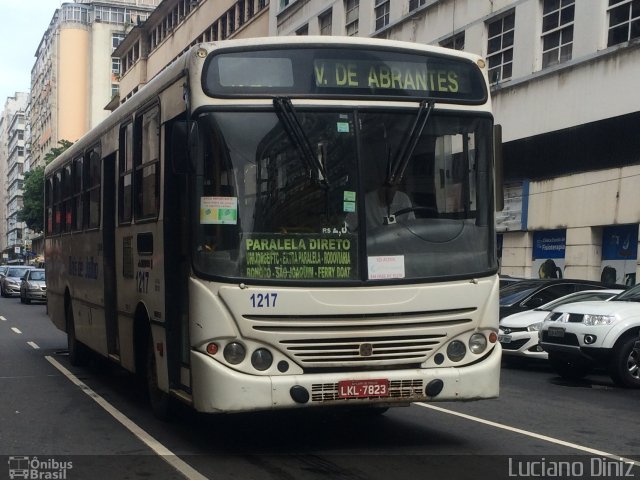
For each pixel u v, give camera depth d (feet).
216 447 23.66
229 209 21.29
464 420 28.45
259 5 142.31
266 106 21.81
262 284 20.98
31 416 28.81
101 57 343.05
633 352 38.40
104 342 33.50
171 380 24.22
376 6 102.89
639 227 64.18
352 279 21.43
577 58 70.69
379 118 22.35
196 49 22.02
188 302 21.81
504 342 46.29
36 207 243.60
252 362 20.92
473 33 84.48
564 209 72.74
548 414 30.14
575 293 48.34
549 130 74.13
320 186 21.61
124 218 30.25
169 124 24.85
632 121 64.95
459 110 23.07
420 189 22.33
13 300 123.34
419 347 21.76
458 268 22.30
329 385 20.97
